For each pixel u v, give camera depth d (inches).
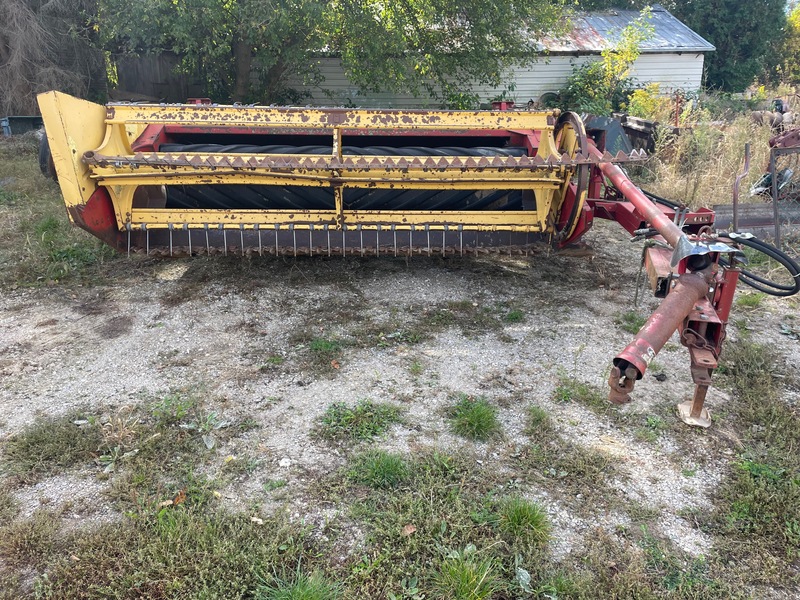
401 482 111.0
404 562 93.4
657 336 101.4
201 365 148.9
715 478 115.5
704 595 91.1
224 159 159.5
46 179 319.9
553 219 186.2
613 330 172.1
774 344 167.6
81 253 216.2
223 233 176.6
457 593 88.0
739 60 954.1
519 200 193.2
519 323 175.3
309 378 144.5
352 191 191.2
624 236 262.7
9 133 465.4
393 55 422.0
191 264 212.4
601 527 103.1
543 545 98.3
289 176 165.9
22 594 87.0
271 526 99.7
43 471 111.0
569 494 110.2
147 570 89.5
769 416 132.6
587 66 595.8
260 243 176.2
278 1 374.6
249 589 89.0
